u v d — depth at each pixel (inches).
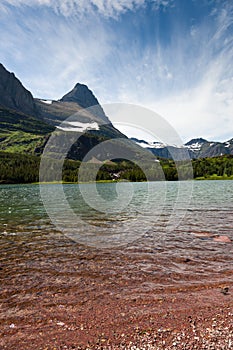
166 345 264.2
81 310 331.3
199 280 414.6
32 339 275.4
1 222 901.2
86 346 264.1
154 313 322.3
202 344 264.5
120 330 289.7
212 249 569.3
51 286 398.9
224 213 1018.1
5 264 490.9
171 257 522.3
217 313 320.2
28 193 2434.8
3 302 351.9
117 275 438.0
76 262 500.4
